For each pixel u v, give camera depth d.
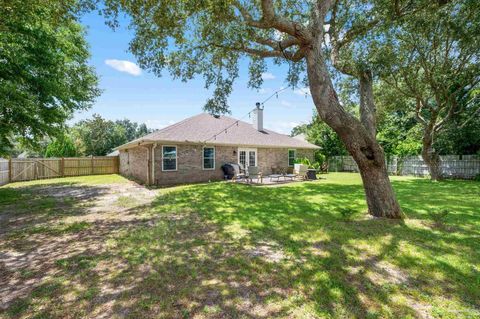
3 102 8.38
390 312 2.40
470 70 11.91
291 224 5.39
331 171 24.56
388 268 3.29
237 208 7.07
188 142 14.23
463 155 15.48
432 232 4.67
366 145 5.58
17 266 3.57
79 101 12.64
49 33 9.41
